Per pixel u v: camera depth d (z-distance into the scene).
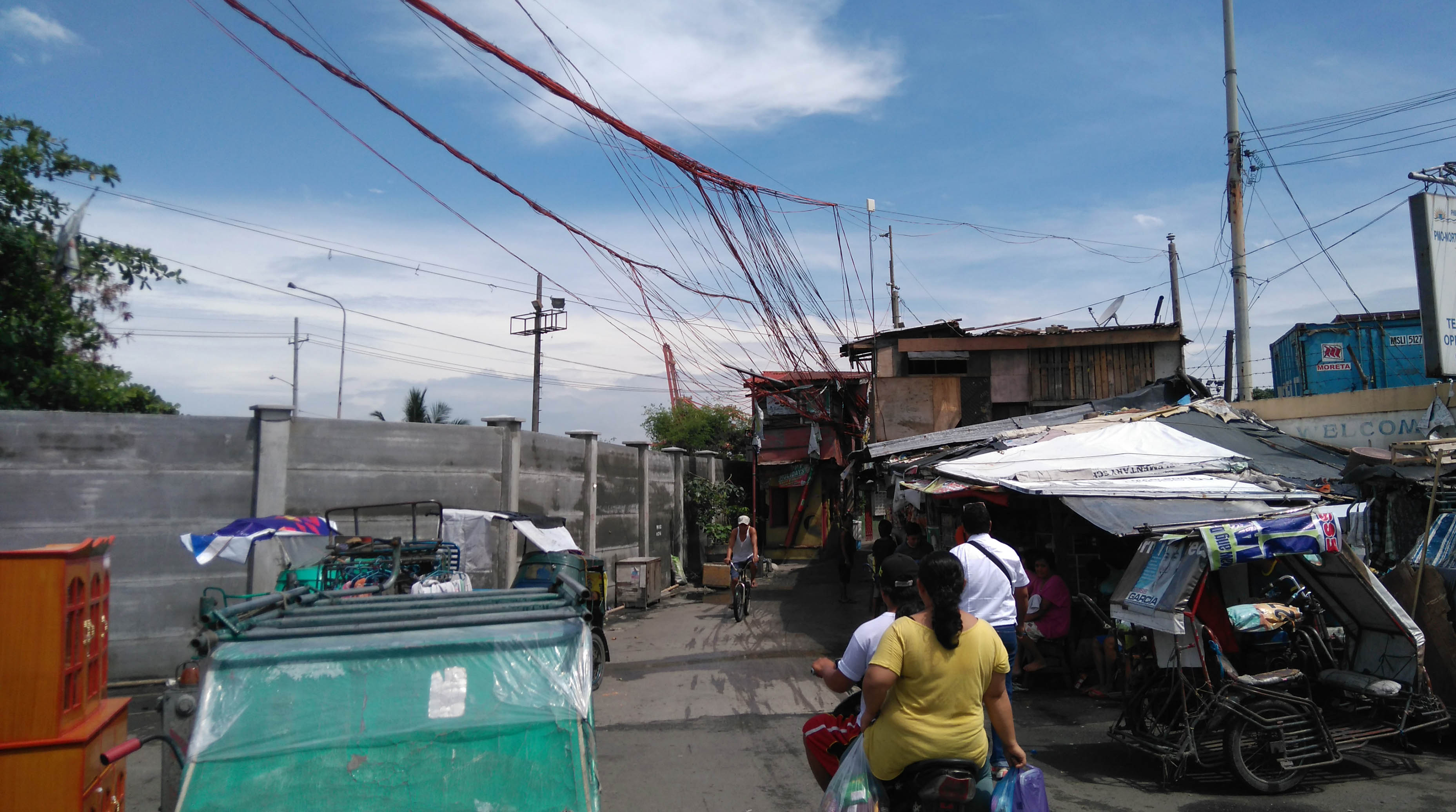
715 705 8.90
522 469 14.20
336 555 7.93
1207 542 5.93
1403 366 21.94
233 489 11.34
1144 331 18.86
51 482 10.48
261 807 2.95
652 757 7.04
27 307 11.50
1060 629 9.31
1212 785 6.01
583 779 3.20
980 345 19.36
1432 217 10.73
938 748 3.55
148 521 10.84
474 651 3.42
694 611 16.39
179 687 5.04
